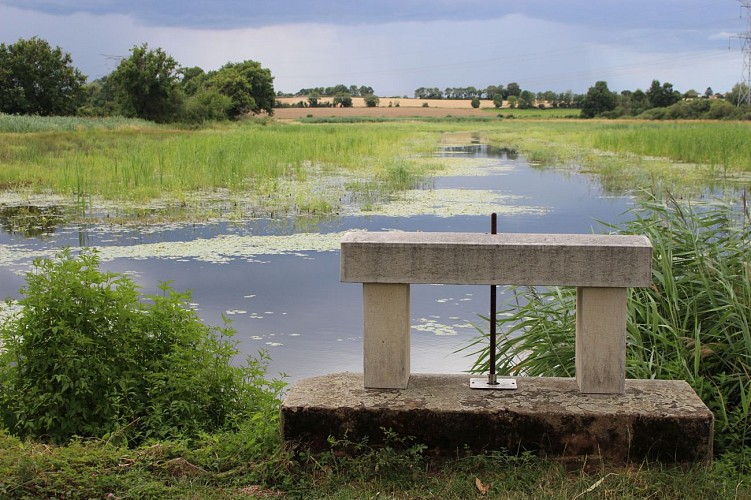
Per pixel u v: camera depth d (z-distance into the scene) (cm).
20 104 6425
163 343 513
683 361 492
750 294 527
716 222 609
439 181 2341
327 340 770
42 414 464
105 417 465
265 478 385
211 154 2533
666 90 10269
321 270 1081
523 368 571
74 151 2823
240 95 8050
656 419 373
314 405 389
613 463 377
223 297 935
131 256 1179
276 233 1389
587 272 377
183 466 397
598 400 389
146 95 6062
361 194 1962
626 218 1530
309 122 9181
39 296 480
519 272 379
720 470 386
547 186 2169
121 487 375
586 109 10831
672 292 537
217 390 499
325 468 384
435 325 823
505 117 11475
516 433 380
